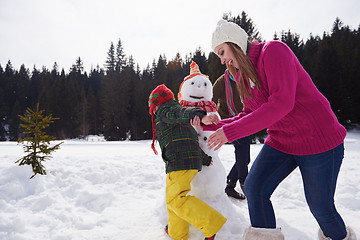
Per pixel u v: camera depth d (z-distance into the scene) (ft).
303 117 5.11
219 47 5.50
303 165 5.48
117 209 9.61
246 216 8.75
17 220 8.02
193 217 6.27
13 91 211.82
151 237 7.36
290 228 7.83
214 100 11.82
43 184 11.97
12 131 156.87
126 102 147.84
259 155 6.16
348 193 11.21
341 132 5.29
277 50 4.81
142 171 14.98
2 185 11.19
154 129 7.77
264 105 4.74
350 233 5.64
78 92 198.29
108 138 141.69
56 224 8.40
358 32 167.12
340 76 101.50
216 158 8.44
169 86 146.10
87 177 13.52
